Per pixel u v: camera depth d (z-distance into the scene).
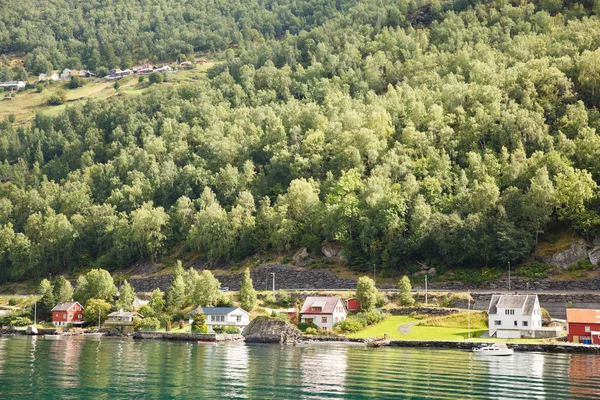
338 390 90.62
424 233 183.00
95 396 85.06
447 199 194.88
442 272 182.38
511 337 145.50
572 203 176.50
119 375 99.94
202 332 163.12
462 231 179.75
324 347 140.50
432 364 112.81
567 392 89.88
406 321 160.88
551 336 144.25
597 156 193.50
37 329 179.38
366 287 167.00
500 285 171.25
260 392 88.88
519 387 92.88
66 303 193.00
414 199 196.00
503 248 174.25
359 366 110.38
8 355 122.31
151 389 89.62
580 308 152.50
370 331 155.62
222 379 97.56
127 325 177.50
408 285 168.75
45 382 93.50
